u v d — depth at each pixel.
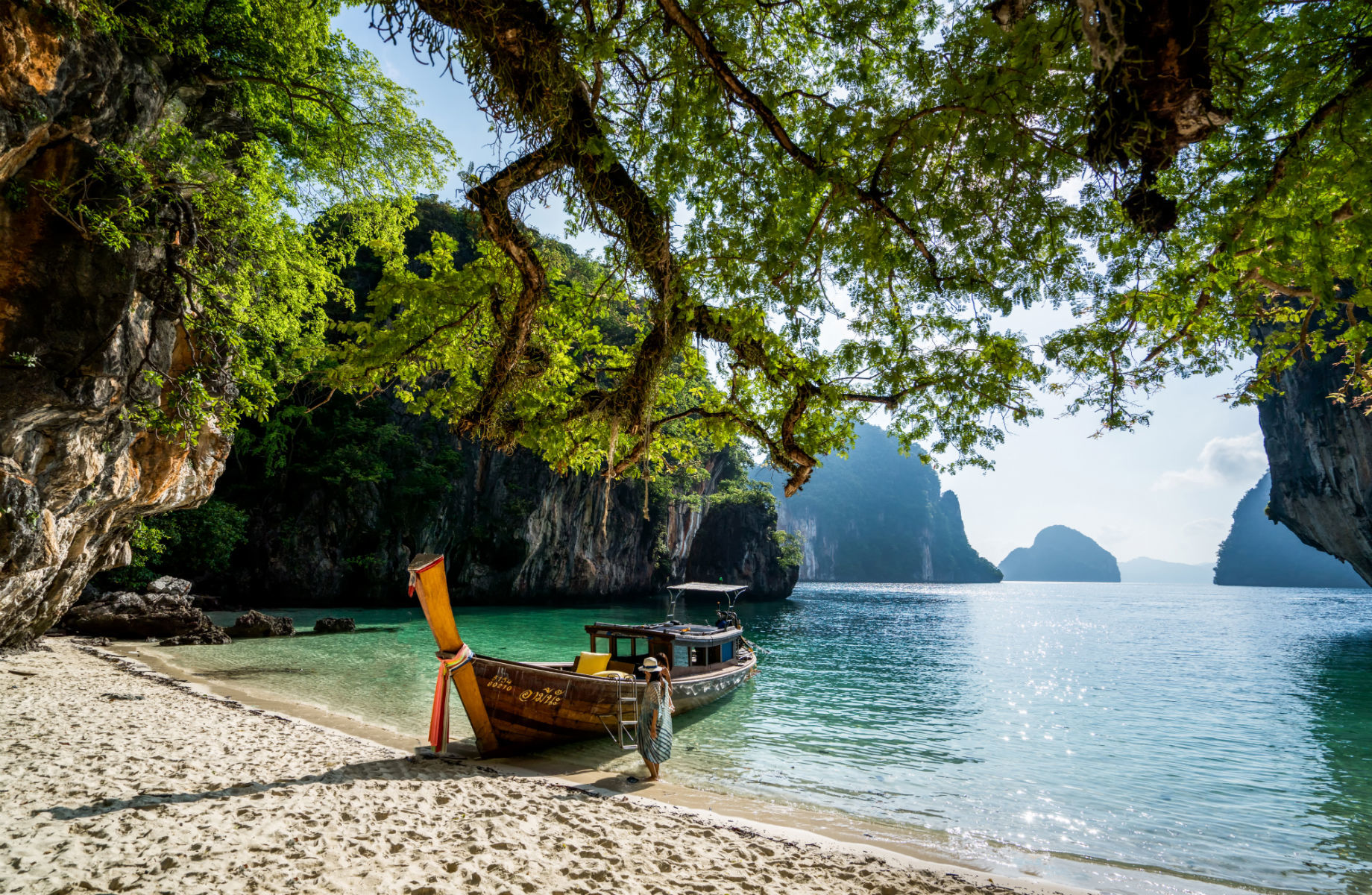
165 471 13.28
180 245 10.69
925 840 7.14
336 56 15.12
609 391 6.40
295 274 15.51
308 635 24.72
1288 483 67.25
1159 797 9.19
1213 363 5.81
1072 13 3.30
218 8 12.48
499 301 7.06
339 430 41.22
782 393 6.79
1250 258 4.69
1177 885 6.32
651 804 7.20
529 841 5.62
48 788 6.00
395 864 4.88
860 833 7.14
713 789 8.48
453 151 16.30
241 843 5.00
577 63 4.50
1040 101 4.07
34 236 8.64
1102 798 9.03
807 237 5.40
